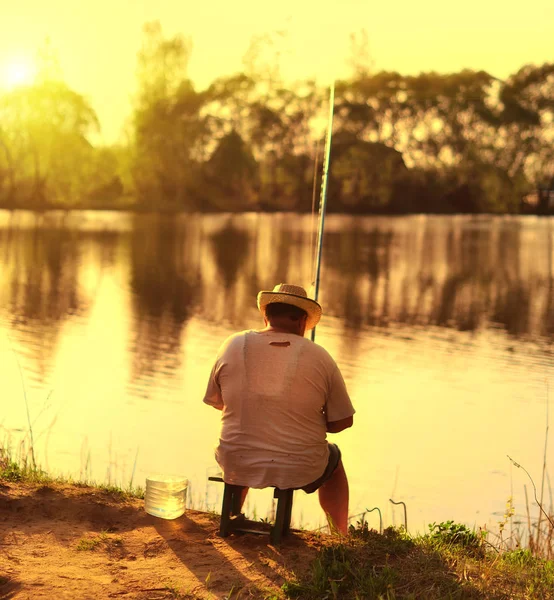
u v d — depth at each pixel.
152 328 16.80
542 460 8.20
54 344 14.66
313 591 3.13
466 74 86.56
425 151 85.75
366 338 16.22
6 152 74.31
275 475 3.65
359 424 9.65
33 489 4.25
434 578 3.26
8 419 9.19
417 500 6.88
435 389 11.69
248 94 85.12
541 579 3.37
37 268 27.72
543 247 40.03
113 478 6.92
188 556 3.53
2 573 3.29
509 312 20.12
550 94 87.44
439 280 26.62
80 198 78.50
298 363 3.67
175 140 83.50
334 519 4.04
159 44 84.12
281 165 84.19
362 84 84.44
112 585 3.22
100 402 10.21
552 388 11.80
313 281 4.86
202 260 31.53
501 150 87.44
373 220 66.94
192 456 7.93
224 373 3.75
